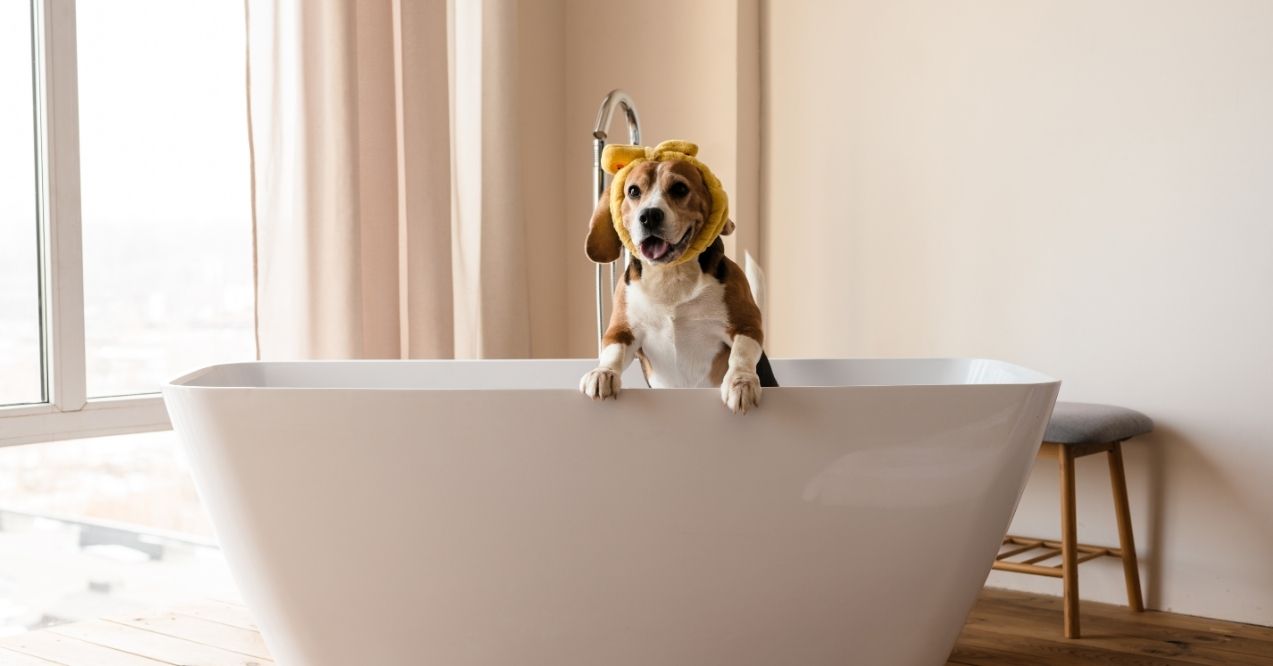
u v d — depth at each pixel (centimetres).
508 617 161
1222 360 230
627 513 155
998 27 255
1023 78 252
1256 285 226
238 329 253
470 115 280
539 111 310
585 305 315
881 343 272
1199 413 233
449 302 260
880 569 162
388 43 246
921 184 266
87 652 205
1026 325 252
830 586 161
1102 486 245
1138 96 238
